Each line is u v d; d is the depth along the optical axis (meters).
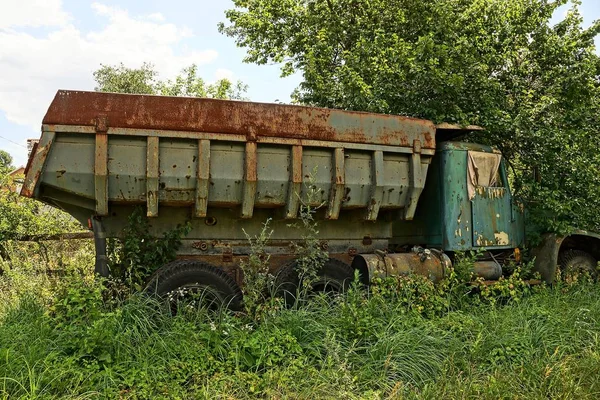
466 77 9.62
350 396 4.62
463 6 11.81
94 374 4.61
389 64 10.50
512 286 7.30
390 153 7.19
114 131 5.94
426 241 8.14
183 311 5.86
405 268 7.12
